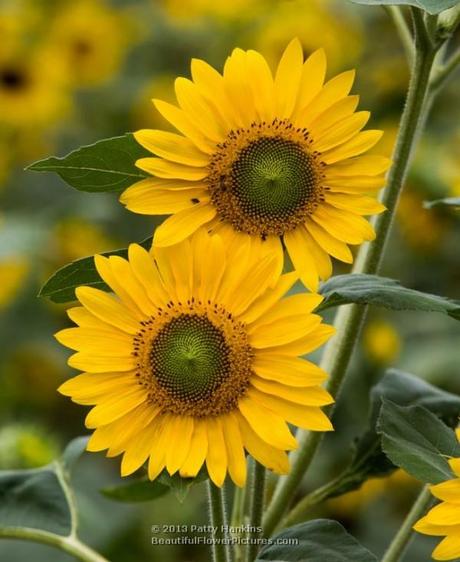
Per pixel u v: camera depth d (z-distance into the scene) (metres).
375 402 1.70
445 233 2.35
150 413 1.53
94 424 1.52
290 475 1.65
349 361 1.63
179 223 1.54
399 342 2.29
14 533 1.70
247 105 1.54
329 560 1.53
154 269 1.54
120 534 2.17
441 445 1.55
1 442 2.02
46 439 2.04
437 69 1.65
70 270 1.55
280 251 1.54
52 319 2.46
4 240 2.38
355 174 1.55
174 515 2.17
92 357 1.53
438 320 2.35
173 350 1.53
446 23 1.57
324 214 1.55
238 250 1.54
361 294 1.53
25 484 1.72
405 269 2.38
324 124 1.55
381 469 1.69
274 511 1.65
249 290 1.53
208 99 1.54
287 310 1.52
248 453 1.55
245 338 1.53
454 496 1.49
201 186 1.54
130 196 1.54
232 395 1.52
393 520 2.21
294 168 1.54
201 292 1.54
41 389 2.48
